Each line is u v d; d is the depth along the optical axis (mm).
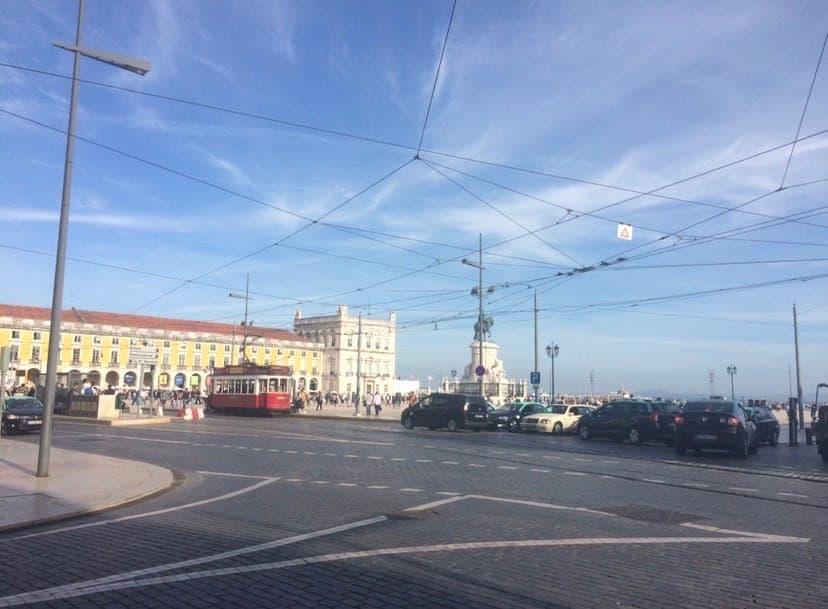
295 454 19062
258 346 120438
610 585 6262
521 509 10195
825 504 10812
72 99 13914
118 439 24453
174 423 36375
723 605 5715
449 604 5730
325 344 130250
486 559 7172
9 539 8453
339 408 70125
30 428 27938
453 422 33719
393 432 29891
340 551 7531
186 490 12570
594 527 8875
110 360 104250
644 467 16234
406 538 8188
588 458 18531
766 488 12656
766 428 27203
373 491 12047
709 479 14000
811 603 5777
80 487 12344
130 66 14117
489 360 72125
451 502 10812
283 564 6992
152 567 6945
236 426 33562
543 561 7098
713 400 20922
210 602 5824
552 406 35000
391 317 138250
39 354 97312
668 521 9312
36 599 5938
